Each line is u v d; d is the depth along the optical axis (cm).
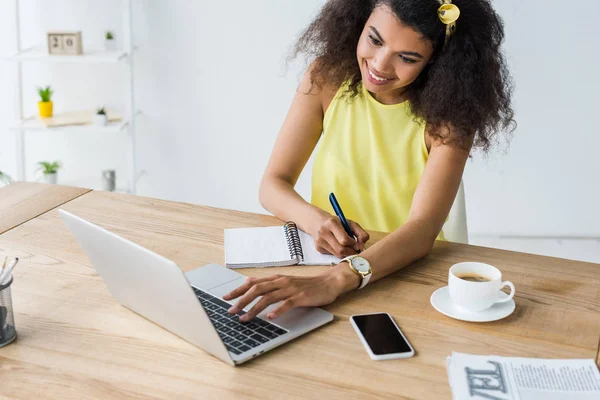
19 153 320
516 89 284
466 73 160
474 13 159
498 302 127
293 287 126
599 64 275
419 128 179
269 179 180
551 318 125
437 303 128
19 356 111
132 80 298
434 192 160
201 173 323
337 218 156
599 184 289
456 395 102
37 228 159
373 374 108
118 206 173
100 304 128
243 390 104
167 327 118
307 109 187
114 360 111
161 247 150
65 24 308
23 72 316
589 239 298
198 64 306
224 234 157
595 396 102
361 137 185
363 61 164
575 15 271
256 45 299
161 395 102
